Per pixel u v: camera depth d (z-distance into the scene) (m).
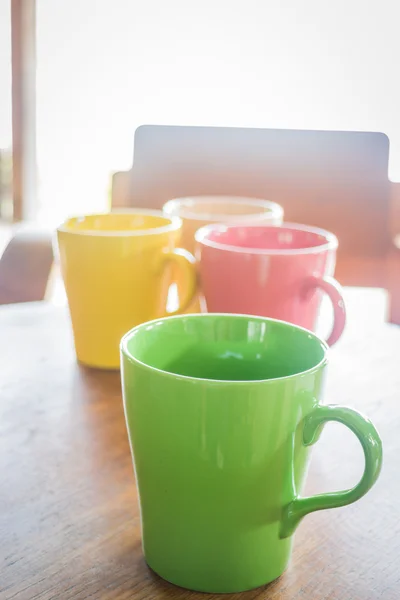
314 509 0.32
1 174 2.52
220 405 0.29
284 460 0.31
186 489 0.31
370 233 1.20
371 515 0.40
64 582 0.33
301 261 0.53
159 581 0.33
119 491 0.41
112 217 0.64
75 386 0.55
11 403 0.52
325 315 0.77
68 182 2.54
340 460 0.46
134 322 0.57
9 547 0.35
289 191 1.20
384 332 0.73
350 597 0.32
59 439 0.47
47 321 0.71
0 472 0.42
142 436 0.31
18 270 0.89
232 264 0.53
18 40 2.21
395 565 0.35
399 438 0.49
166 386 0.29
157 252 0.55
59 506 0.39
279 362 0.38
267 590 0.33
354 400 0.55
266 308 0.54
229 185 1.19
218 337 0.39
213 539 0.31
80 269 0.55
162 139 1.17
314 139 1.19
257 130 1.19
